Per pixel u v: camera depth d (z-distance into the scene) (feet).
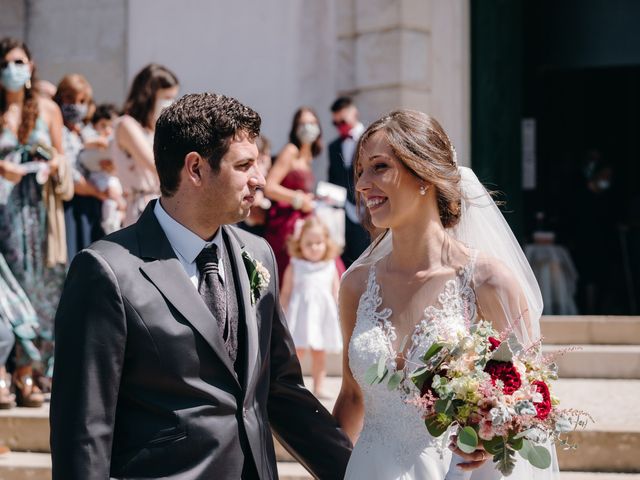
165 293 8.55
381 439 9.43
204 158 8.70
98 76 29.84
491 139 27.78
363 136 9.68
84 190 18.49
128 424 8.57
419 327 9.41
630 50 30.07
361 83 26.99
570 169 36.70
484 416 8.27
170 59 29.25
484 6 27.66
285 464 14.90
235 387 8.79
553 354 9.11
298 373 9.96
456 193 9.57
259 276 9.29
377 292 9.86
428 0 27.02
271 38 28.22
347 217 22.71
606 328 20.57
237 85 28.63
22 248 16.83
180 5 29.09
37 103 16.98
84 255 8.61
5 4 30.53
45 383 17.57
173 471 8.40
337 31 27.35
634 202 33.24
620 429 13.93
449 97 27.32
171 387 8.50
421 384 8.74
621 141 38.22
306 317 18.01
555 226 36.19
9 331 15.60
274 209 21.48
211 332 8.61
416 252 9.68
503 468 8.29
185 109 8.75
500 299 9.29
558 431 8.44
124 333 8.41
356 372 9.70
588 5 30.35
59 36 30.22
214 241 9.11
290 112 28.02
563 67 30.63
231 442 8.62
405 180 9.45
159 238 8.83
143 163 17.26
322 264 18.31
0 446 15.72
